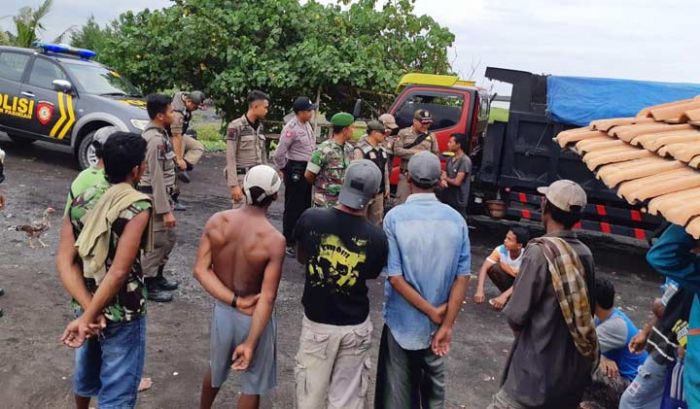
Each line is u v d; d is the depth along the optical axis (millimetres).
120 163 2824
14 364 4051
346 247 2984
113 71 10578
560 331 2816
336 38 12320
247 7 11898
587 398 3941
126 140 2842
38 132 9688
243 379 3197
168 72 12148
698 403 2445
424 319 3164
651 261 2434
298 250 3178
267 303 3010
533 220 7848
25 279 5492
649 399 3273
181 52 11750
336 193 5930
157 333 4703
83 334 2717
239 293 3072
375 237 3008
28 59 9867
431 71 12469
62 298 5176
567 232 2908
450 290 3193
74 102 9406
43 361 4125
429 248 3082
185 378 4086
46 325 4660
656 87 7070
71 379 3941
